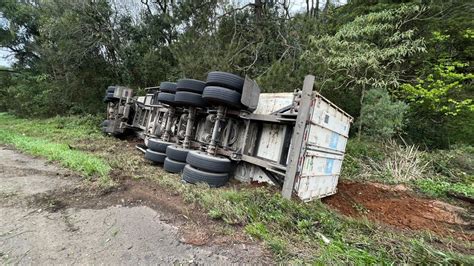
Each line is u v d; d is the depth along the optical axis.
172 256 1.99
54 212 2.51
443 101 8.18
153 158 4.91
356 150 7.04
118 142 7.21
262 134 4.35
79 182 3.38
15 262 1.73
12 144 5.45
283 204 3.14
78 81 12.08
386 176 6.27
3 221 2.23
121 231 2.28
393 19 7.78
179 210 2.83
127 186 3.46
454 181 6.22
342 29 7.88
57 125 9.20
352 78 7.79
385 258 2.26
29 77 13.74
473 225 4.06
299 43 8.28
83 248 1.97
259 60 9.02
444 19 8.98
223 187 3.92
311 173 3.88
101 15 11.42
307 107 3.46
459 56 9.41
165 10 12.27
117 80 12.52
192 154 4.00
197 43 8.82
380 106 7.27
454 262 2.28
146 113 7.47
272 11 9.37
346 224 3.16
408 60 8.87
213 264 1.93
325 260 2.03
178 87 4.62
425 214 4.43
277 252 2.15
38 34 15.66
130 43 12.00
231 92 3.88
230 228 2.52
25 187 3.04
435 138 8.46
